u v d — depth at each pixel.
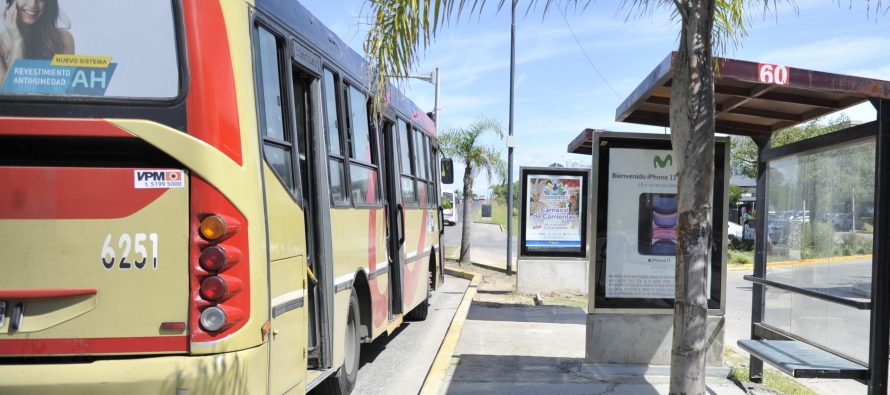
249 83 4.28
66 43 4.05
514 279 18.66
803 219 6.71
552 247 14.88
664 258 7.43
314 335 5.85
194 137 3.95
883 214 5.45
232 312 3.93
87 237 3.91
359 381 7.82
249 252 4.05
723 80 6.21
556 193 14.89
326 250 5.93
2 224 3.91
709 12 4.92
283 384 4.63
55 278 3.90
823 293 6.08
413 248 10.38
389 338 10.47
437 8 4.73
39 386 3.80
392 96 8.92
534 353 8.67
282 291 4.68
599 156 7.43
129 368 3.83
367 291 7.55
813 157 6.55
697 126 4.93
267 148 4.69
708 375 7.36
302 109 6.05
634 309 7.40
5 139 3.92
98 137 3.90
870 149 5.77
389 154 9.02
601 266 7.43
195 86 4.00
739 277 20.44
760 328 7.36
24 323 3.89
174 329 3.91
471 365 7.95
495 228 49.94
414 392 7.36
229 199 3.97
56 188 3.91
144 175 3.93
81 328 3.89
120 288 3.91
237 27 4.23
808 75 5.70
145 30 4.06
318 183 5.94
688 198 4.98
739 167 31.17
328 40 6.58
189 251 3.92
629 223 7.45
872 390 5.55
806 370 5.70
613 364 7.43
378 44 4.84
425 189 11.84
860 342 5.92
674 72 5.09
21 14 4.05
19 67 4.03
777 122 7.36
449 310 13.31
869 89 5.43
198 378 3.84
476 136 22.31
